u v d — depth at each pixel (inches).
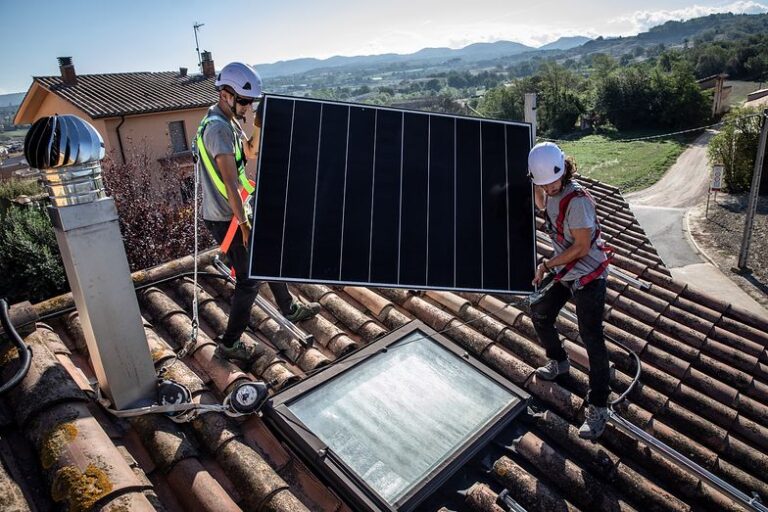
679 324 212.2
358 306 180.4
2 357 115.6
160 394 117.3
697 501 133.7
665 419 158.4
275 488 107.2
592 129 2600.9
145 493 98.0
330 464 112.0
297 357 150.3
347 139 133.4
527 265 149.1
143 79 1046.4
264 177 124.0
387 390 136.1
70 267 104.0
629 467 135.7
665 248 884.6
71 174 97.9
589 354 135.1
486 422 130.1
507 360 158.7
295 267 123.6
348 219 130.2
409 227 136.6
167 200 633.6
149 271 176.2
